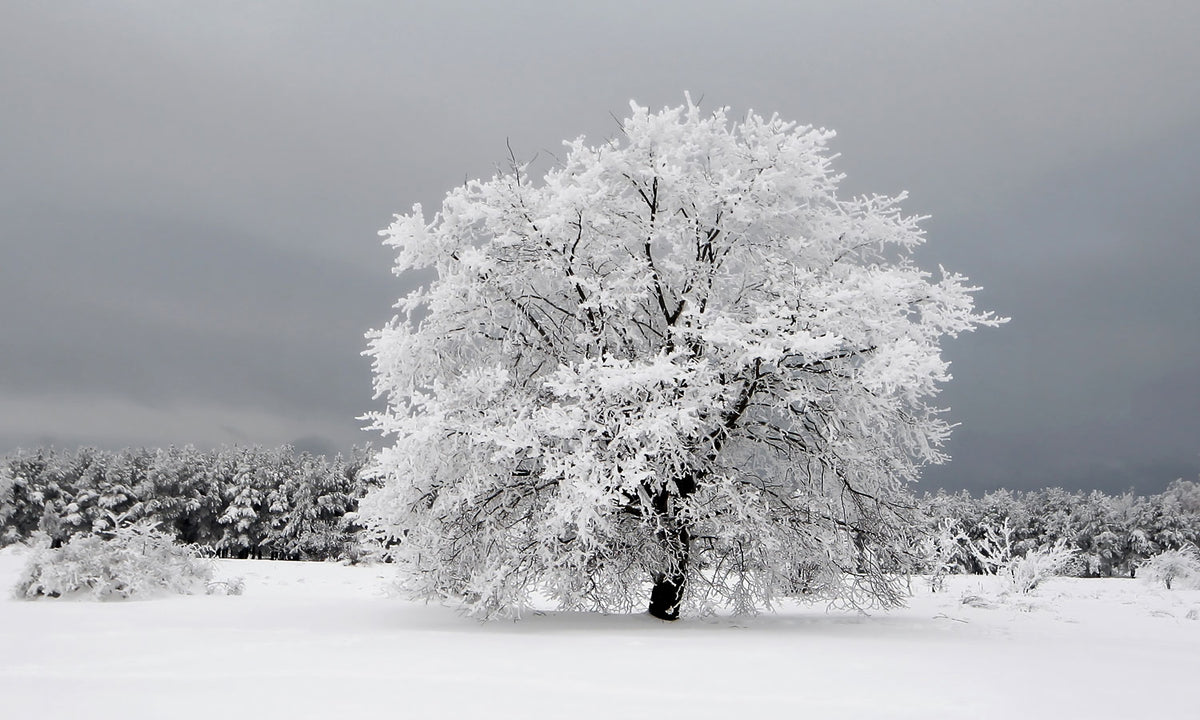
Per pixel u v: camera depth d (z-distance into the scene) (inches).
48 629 492.7
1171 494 2358.5
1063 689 289.6
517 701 259.0
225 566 1261.1
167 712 241.6
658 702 258.2
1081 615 664.4
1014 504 2294.5
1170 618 653.3
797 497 574.6
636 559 577.3
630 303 553.9
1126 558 2242.9
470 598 566.9
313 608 649.0
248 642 427.2
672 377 495.2
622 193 601.6
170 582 780.6
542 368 597.0
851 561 563.8
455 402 535.8
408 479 526.0
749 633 482.0
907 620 590.2
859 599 600.7
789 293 552.4
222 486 2127.2
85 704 254.7
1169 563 1050.7
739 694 272.5
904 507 598.9
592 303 548.1
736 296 605.0
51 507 2005.4
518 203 589.3
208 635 462.0
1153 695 280.7
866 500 579.2
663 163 581.0
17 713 240.7
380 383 583.2
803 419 567.2
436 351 587.5
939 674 319.9
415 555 564.7
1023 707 255.0
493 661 350.3
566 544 541.0
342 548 1962.4
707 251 607.5
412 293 583.2
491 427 526.0
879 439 575.2
